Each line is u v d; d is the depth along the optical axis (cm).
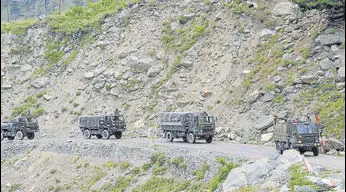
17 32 10731
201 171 4969
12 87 9694
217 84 7750
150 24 9506
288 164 3975
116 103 8362
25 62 10131
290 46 7506
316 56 6981
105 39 9631
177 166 5338
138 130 7681
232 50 8150
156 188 5222
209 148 5550
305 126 5084
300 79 6750
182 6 9562
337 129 5741
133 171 5738
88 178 6100
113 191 5559
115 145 6334
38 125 8412
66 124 8375
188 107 7669
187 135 6419
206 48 8462
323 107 6216
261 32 8125
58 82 9325
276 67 7231
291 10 8131
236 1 8906
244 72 7550
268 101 6781
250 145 6003
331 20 7225
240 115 6900
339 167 4066
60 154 6850
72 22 10588
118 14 10094
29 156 7106
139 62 8638
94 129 7444
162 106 7912
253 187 3806
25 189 6425
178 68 8388
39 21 10906
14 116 9019
